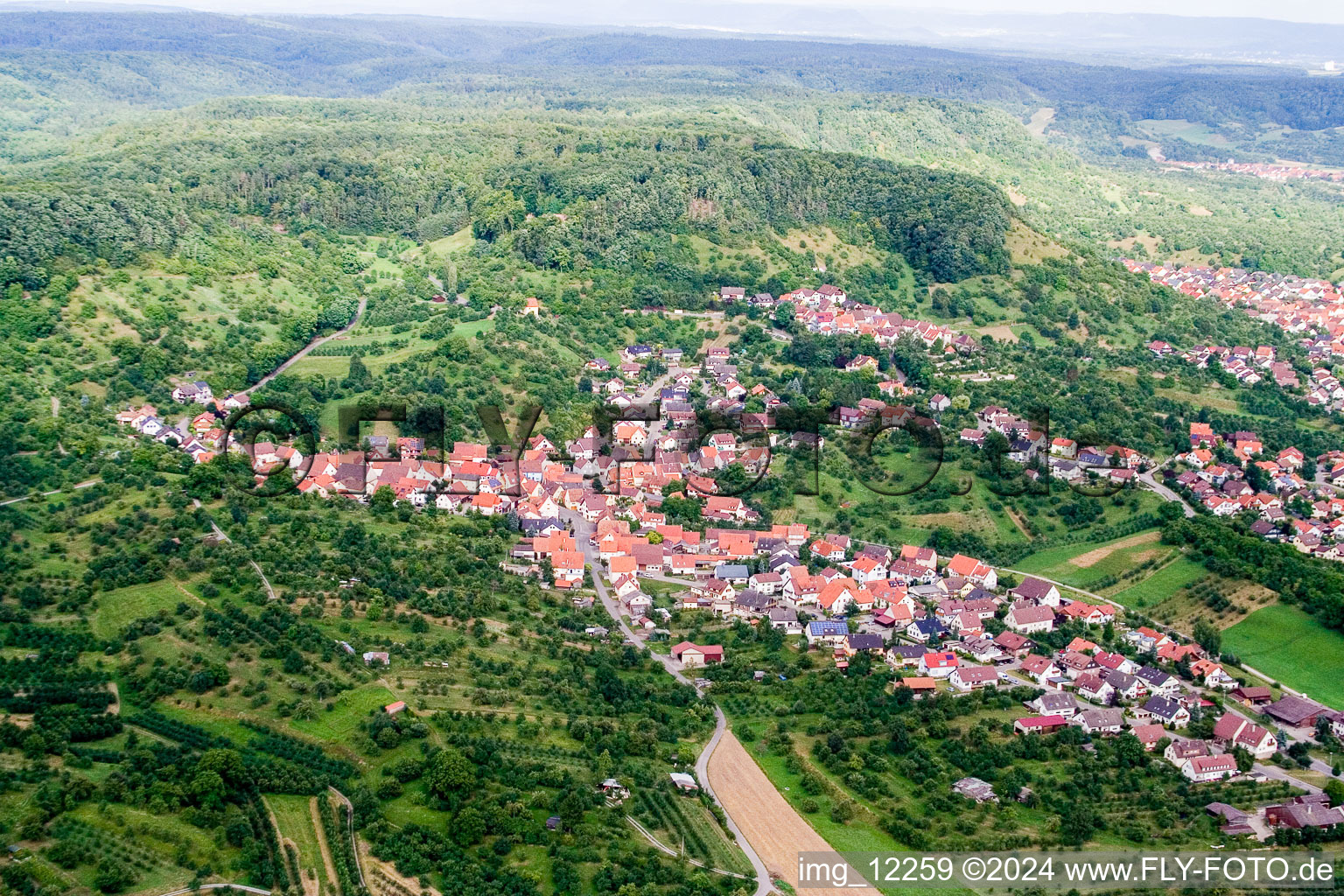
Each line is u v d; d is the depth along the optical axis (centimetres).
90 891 15612
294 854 16838
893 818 19062
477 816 17438
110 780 17512
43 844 16300
